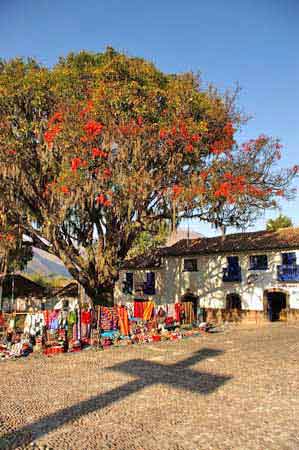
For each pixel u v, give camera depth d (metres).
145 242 37.75
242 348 17.17
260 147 22.30
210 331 23.41
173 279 36.75
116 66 19.28
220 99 22.14
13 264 30.19
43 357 15.78
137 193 18.97
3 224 21.16
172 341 19.70
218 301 33.47
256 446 7.09
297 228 33.09
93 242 24.02
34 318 18.75
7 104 19.27
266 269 31.02
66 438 7.52
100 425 8.16
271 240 31.62
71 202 19.36
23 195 21.03
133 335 20.73
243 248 31.89
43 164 19.72
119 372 12.82
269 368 13.14
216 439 7.40
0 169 19.09
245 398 9.88
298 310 28.98
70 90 19.28
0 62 20.36
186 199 19.59
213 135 21.03
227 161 21.11
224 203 20.94
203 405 9.37
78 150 18.47
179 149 19.78
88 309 20.64
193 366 13.57
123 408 9.19
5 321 19.70
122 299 40.25
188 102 19.94
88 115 18.67
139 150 18.94
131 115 18.91
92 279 23.09
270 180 22.92
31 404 9.55
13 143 18.81
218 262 33.88
